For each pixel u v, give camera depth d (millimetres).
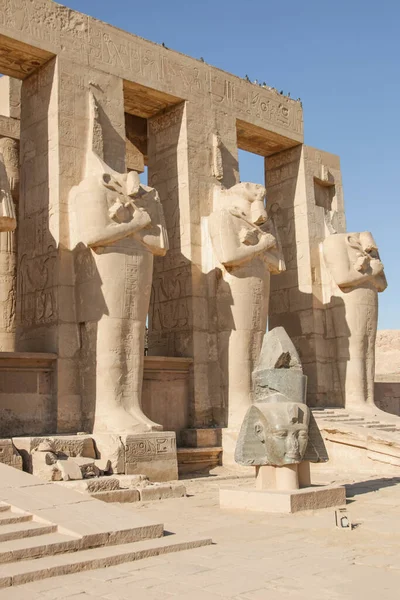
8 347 16281
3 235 16594
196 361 14914
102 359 12398
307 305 18016
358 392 17391
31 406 12344
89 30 14242
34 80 14086
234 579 5473
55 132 13328
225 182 16438
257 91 17812
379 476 13078
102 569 5828
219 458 14391
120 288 12469
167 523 7973
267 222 15461
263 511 8672
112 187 12672
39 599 4957
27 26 13266
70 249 12969
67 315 12734
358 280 17547
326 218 19047
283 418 9016
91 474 10531
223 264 14656
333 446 14656
